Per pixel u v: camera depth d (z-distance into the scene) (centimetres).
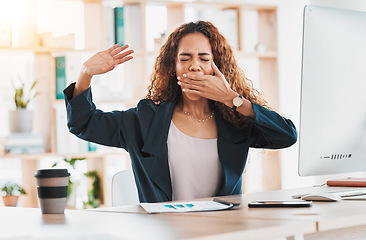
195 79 190
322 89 168
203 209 141
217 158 206
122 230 113
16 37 425
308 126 168
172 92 218
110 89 443
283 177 512
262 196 176
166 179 202
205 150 206
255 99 233
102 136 212
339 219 115
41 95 440
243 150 209
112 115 215
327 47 168
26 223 133
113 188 215
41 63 439
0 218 146
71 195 429
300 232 109
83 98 202
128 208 155
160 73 221
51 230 119
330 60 169
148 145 203
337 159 174
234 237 100
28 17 429
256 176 488
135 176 211
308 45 165
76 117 204
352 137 175
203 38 213
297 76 518
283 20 514
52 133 432
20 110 420
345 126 173
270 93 499
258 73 499
